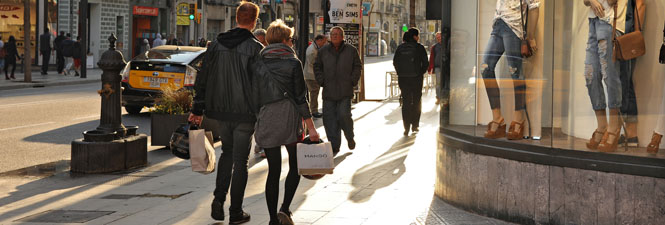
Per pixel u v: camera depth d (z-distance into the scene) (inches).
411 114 550.0
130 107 733.9
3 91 1039.0
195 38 2149.4
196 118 281.0
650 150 237.5
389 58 2918.3
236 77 270.2
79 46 1401.3
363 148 482.0
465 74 297.9
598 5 254.4
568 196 252.1
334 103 456.8
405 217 284.7
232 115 271.4
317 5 795.4
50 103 829.8
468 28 298.4
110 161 410.9
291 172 271.4
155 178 388.8
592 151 248.2
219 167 282.2
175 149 298.0
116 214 300.2
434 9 400.8
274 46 265.4
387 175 380.5
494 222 272.4
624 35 248.4
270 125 262.1
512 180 269.1
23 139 548.1
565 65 261.7
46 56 1418.6
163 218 291.4
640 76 245.0
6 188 368.5
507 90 276.2
